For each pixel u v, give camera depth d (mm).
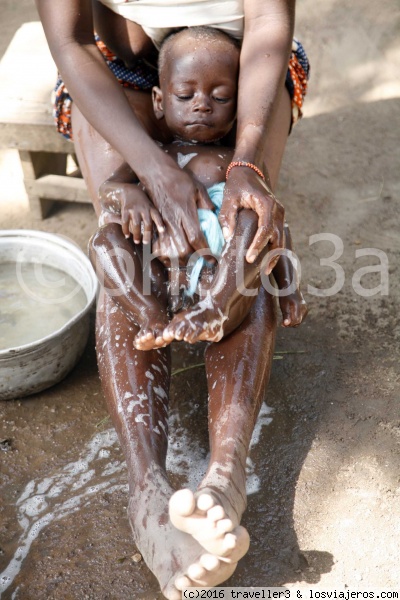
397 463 2471
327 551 2234
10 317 2848
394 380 2750
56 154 3619
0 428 2635
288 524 2311
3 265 3021
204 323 2107
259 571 2191
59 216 3570
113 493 2426
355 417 2623
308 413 2645
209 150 2482
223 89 2457
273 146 2721
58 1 2520
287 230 2479
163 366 2336
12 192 3729
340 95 4277
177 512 1799
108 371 2295
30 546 2285
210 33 2521
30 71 3322
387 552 2225
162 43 2643
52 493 2436
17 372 2602
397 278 3188
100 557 2246
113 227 2326
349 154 3871
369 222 3477
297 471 2459
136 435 2156
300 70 2912
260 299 2385
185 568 1867
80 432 2621
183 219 2268
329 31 4738
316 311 3045
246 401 2193
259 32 2537
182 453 2547
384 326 2975
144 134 2410
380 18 4816
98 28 2758
